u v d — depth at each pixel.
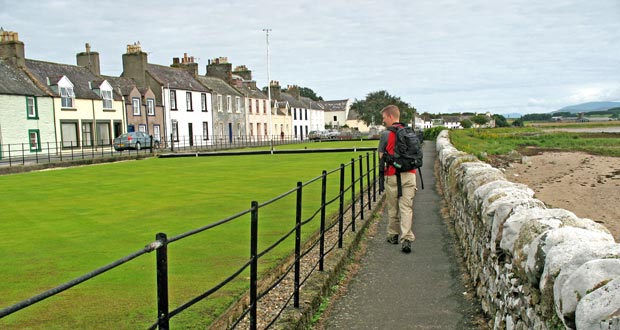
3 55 34.66
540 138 48.78
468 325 4.50
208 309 4.48
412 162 7.04
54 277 5.74
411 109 85.69
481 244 4.89
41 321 4.40
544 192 15.51
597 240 2.57
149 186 14.85
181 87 48.16
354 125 98.88
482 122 118.56
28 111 33.16
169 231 8.13
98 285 5.33
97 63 42.62
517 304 3.28
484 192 4.96
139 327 4.23
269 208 9.97
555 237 2.67
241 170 19.72
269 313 4.47
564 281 2.23
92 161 25.89
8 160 26.75
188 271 5.68
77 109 36.91
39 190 14.50
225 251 6.54
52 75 36.88
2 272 5.95
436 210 10.09
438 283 5.70
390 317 4.79
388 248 7.30
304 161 23.72
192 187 14.28
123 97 41.53
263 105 65.12
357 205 10.05
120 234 8.00
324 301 5.20
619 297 1.77
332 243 6.92
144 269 5.91
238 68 67.94
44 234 8.09
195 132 50.41
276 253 6.34
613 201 13.45
